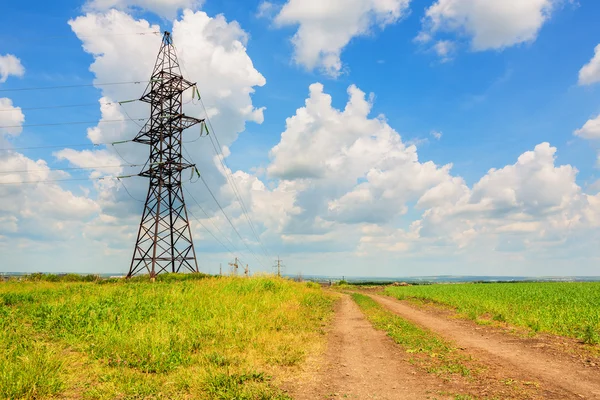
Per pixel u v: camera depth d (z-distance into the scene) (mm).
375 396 7383
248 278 31031
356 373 9156
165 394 7109
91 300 16500
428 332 15938
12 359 8195
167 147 46375
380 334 15406
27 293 20094
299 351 10797
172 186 46375
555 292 34656
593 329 14398
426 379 8648
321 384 8133
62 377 7617
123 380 7680
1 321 12086
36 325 12203
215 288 23672
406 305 33000
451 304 29844
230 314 15578
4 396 6441
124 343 10086
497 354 11484
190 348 10453
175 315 14320
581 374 8984
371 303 31688
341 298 40969
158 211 43531
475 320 19859
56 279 38188
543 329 15719
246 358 9828
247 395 6965
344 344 13078
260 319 15117
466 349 12305
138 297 17859
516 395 7438
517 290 39562
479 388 7914
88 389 7262
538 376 8859
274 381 8164
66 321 12547
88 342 10586
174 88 48125
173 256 44406
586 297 28062
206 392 7211
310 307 23797
